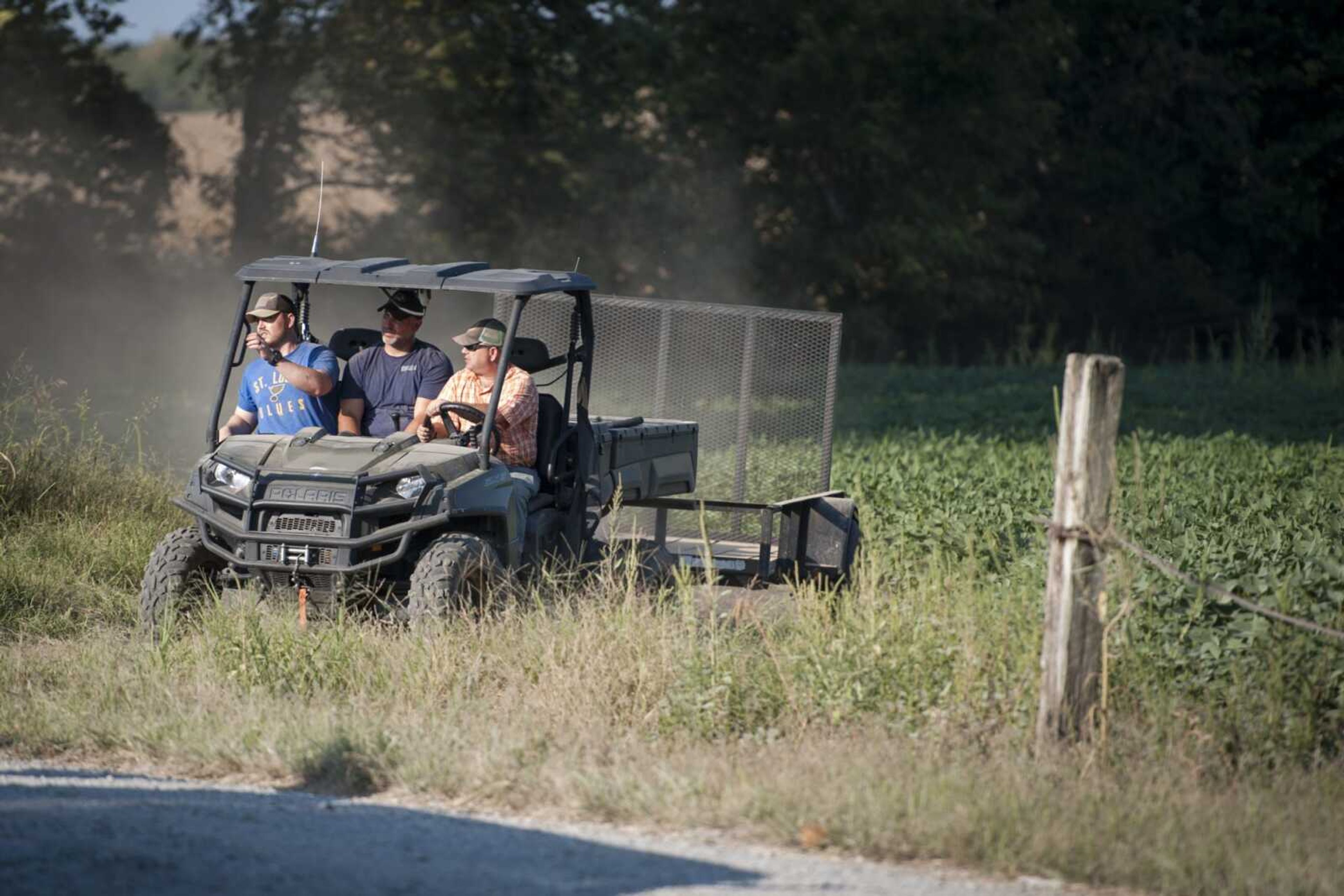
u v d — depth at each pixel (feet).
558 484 113.19
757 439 137.18
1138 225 514.68
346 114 350.84
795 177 436.76
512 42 356.59
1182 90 503.20
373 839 65.82
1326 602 95.09
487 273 108.47
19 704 87.97
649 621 94.17
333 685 91.04
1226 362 475.31
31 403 165.27
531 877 60.64
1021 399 346.33
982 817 66.95
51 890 57.06
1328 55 499.92
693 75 401.08
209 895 57.41
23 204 339.57
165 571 103.55
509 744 78.02
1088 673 78.84
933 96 431.84
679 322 139.03
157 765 80.59
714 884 60.23
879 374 415.44
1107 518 79.82
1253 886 60.85
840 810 68.59
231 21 345.51
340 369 120.78
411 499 99.76
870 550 112.06
